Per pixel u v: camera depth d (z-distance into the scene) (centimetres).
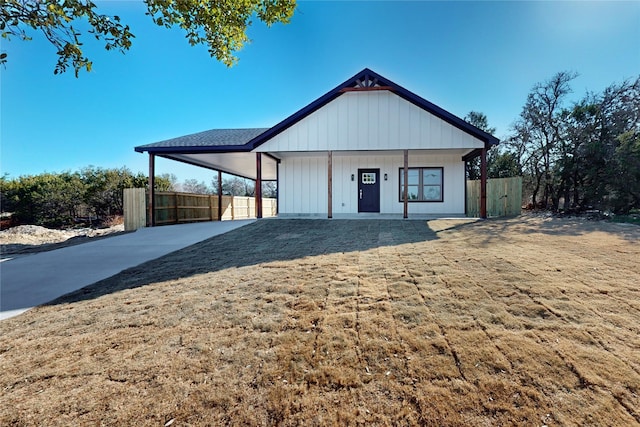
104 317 311
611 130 1047
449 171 1218
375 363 211
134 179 1883
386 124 1025
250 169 1644
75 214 1795
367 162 1244
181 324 283
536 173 1395
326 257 513
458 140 1004
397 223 920
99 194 1784
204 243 710
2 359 237
